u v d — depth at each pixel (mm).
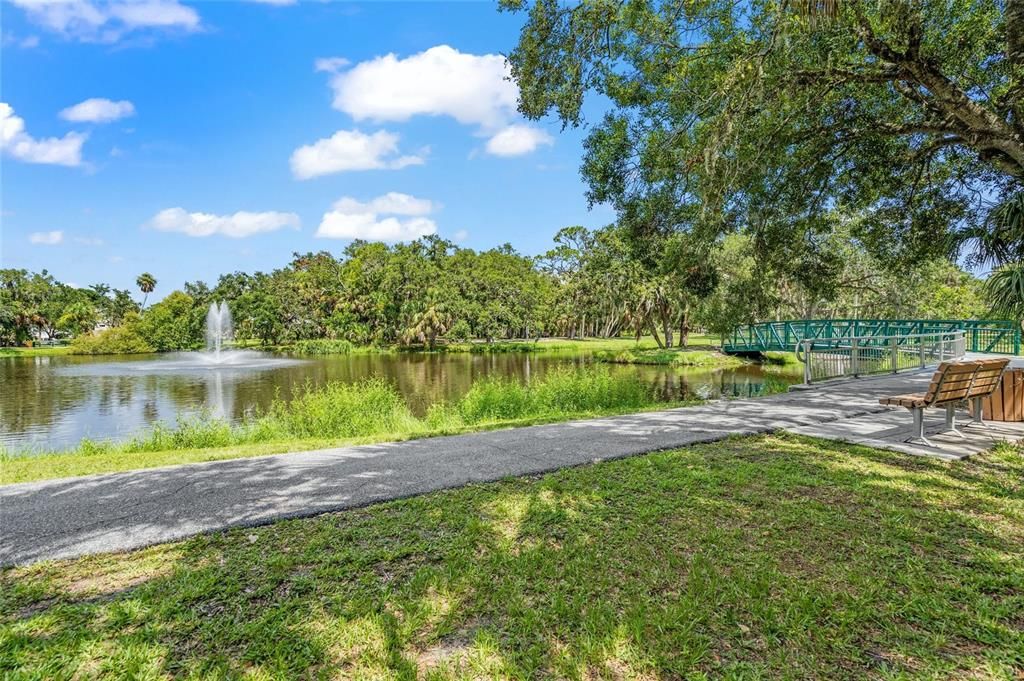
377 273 63969
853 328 24109
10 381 28688
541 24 7789
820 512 3811
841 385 10836
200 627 2500
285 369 35531
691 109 8805
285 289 72562
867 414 7672
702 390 19781
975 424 6691
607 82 9188
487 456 5645
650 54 8602
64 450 10883
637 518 3744
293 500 4242
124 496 4387
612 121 9797
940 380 5402
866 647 2314
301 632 2443
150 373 32906
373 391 12250
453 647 2342
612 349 48562
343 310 64625
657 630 2408
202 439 9008
